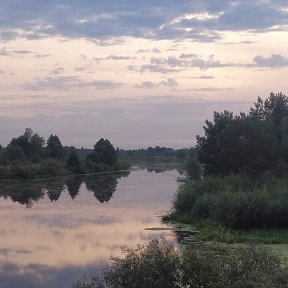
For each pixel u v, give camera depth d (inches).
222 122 1642.5
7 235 1043.9
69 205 1673.2
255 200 1040.2
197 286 427.2
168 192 2140.7
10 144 4025.6
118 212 1443.2
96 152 4439.0
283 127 1823.3
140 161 7071.9
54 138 4357.8
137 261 454.3
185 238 940.6
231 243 871.1
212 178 1396.4
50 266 752.3
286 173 1517.0
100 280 506.3
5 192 2285.9
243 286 407.5
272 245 835.4
